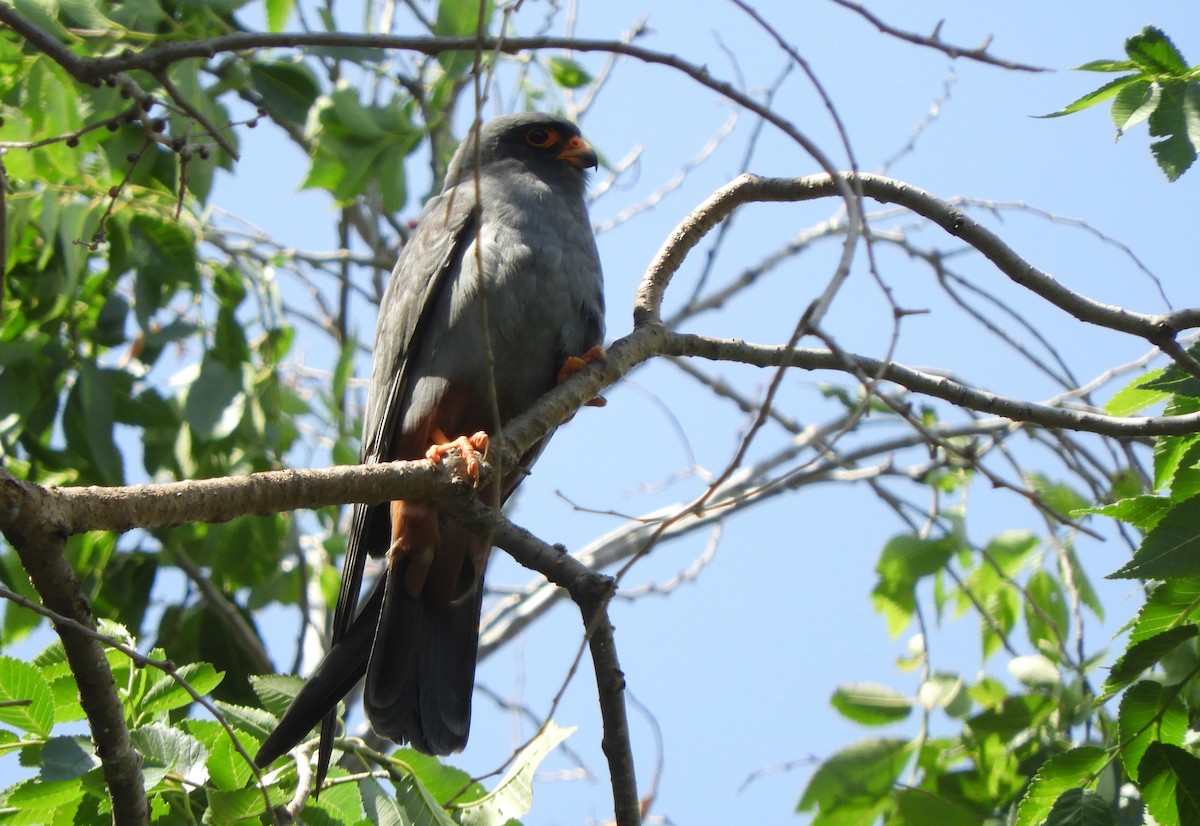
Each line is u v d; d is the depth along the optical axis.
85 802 5.79
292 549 10.79
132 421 9.87
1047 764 6.76
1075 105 6.73
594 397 8.07
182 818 5.89
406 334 8.59
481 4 5.47
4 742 6.01
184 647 10.45
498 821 6.59
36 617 9.79
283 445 10.73
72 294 9.57
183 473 10.07
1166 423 7.18
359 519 7.98
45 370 9.99
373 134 10.00
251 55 9.80
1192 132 6.47
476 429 8.77
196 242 10.26
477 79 5.52
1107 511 6.92
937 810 9.20
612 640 6.27
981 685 9.98
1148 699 6.61
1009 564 11.05
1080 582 10.75
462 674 7.93
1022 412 7.46
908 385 7.62
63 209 8.87
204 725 6.40
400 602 7.95
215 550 10.39
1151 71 6.59
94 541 10.03
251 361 10.23
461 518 6.54
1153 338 7.16
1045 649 9.81
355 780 6.59
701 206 8.07
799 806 9.62
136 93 7.33
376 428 8.82
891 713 9.91
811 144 5.86
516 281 8.47
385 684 7.73
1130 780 6.93
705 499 5.49
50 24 8.65
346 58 9.27
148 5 9.02
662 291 7.99
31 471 10.07
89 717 5.26
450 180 9.77
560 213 8.87
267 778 6.59
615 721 6.13
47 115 8.61
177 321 10.00
